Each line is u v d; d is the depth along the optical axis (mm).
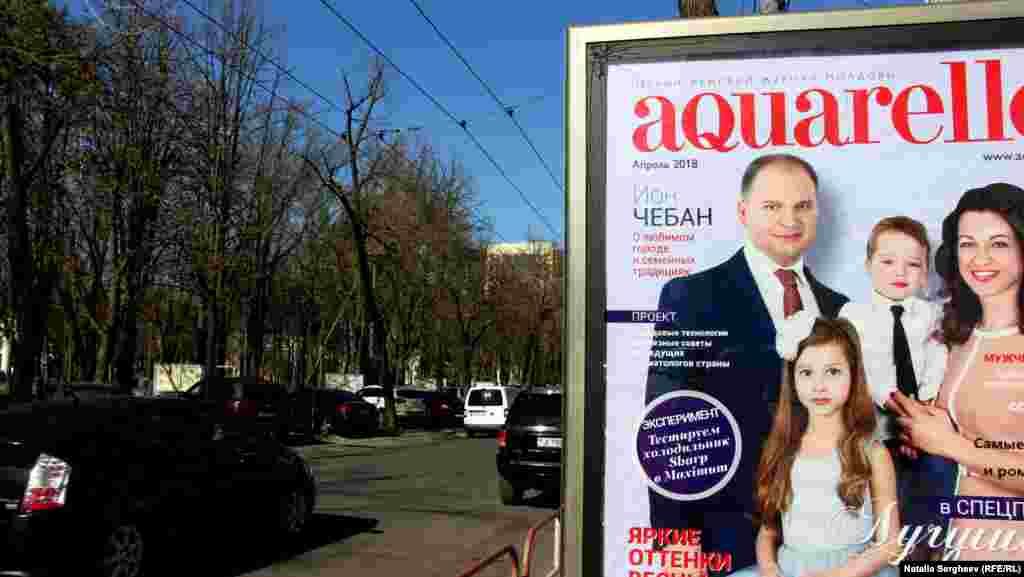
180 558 8664
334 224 38562
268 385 26328
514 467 13578
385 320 46688
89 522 7426
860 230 4059
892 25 4117
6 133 18016
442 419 40500
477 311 47938
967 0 4098
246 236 28500
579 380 4152
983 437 3875
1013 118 4016
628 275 4176
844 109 4125
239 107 28453
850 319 4016
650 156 4223
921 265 3998
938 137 4051
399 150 37719
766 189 4125
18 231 18375
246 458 9742
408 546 10273
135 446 8258
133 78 20531
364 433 32438
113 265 28938
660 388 4105
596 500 4086
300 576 8633
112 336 29094
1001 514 3834
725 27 4227
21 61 16094
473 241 44688
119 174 24312
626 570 4043
